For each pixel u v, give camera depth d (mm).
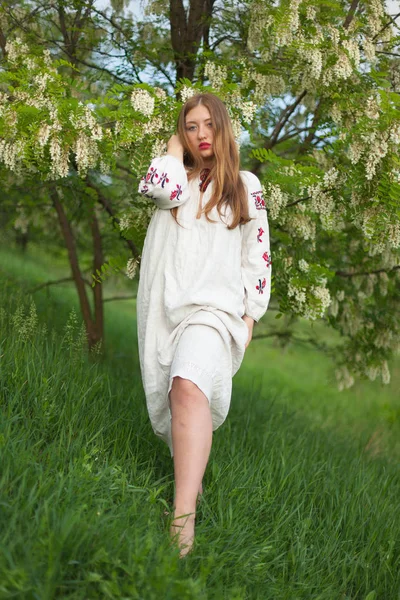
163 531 2301
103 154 3398
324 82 4035
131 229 3811
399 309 5441
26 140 3289
